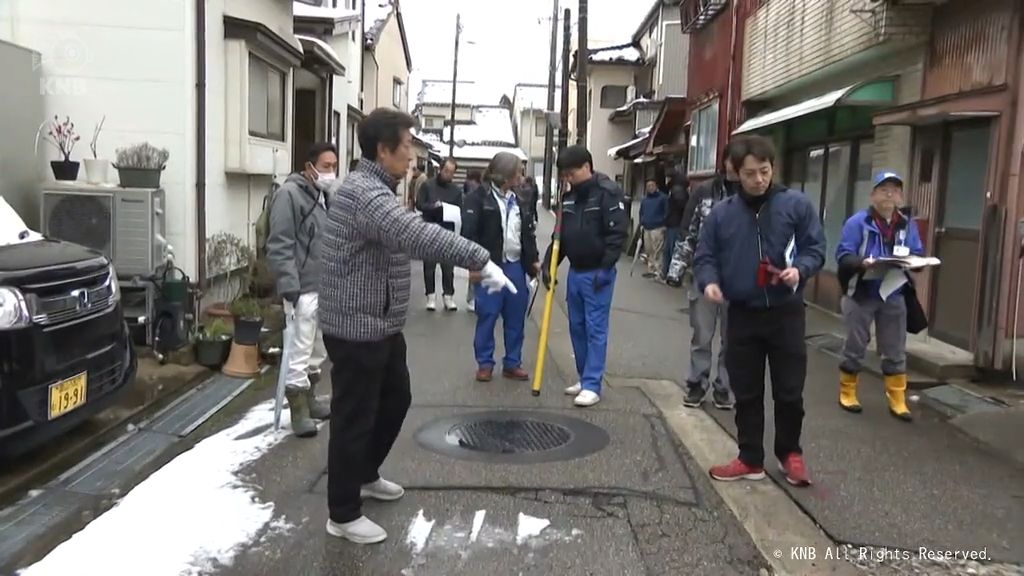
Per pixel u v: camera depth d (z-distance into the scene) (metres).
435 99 52.94
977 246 7.00
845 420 5.89
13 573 3.47
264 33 8.44
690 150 16.66
